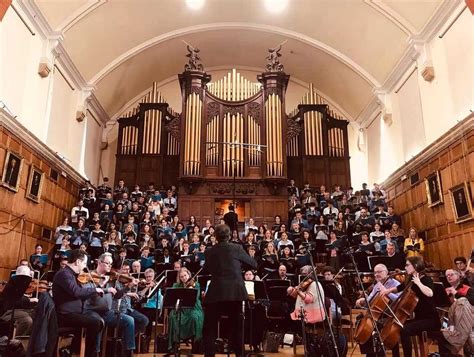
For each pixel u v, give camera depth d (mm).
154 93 15977
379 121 14328
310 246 10047
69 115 12656
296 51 15383
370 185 15039
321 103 16219
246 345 7320
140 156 15078
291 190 13875
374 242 10289
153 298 7160
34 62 10180
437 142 10008
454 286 6594
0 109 8375
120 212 12070
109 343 6008
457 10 9391
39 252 9586
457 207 9273
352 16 12352
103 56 13305
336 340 5527
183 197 13414
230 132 14016
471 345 5180
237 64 17062
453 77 9641
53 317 4445
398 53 11961
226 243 4516
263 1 13086
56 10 10461
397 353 5172
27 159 9922
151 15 13008
